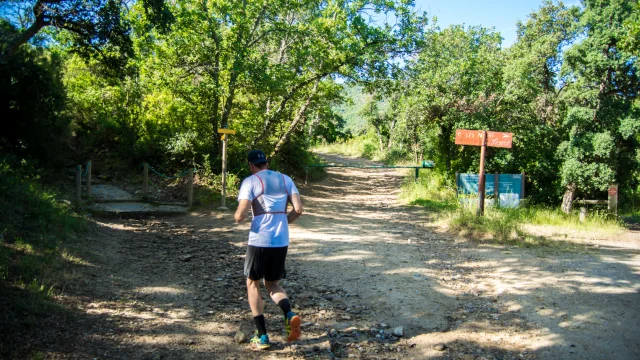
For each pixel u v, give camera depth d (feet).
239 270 19.95
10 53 29.94
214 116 46.50
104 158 48.19
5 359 9.67
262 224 11.93
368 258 22.79
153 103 49.32
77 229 22.65
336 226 33.50
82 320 12.46
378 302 16.24
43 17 30.83
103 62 36.88
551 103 48.80
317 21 44.78
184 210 36.17
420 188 54.75
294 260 22.26
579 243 26.50
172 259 21.24
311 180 73.31
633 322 13.58
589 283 17.62
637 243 27.12
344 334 13.24
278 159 59.47
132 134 47.98
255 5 43.70
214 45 45.03
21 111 34.19
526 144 48.44
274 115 52.11
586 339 12.54
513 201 41.42
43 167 35.63
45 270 15.70
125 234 26.27
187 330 12.71
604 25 35.37
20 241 17.31
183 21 41.50
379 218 38.78
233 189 43.42
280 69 45.57
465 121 49.78
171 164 47.06
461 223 31.30
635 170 38.42
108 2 32.94
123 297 15.02
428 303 16.07
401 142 109.60
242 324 13.61
